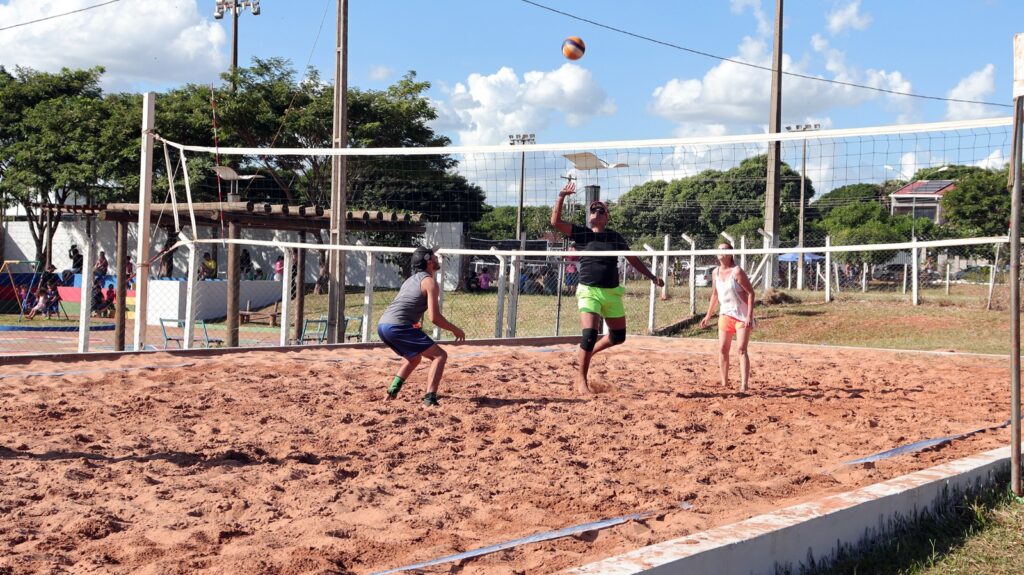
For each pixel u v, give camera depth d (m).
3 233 42.09
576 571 3.14
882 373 11.35
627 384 9.74
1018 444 5.34
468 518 4.43
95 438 6.10
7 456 5.46
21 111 38.19
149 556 3.73
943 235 33.19
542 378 10.03
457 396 8.38
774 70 23.05
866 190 44.31
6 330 23.22
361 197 35.75
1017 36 5.44
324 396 8.16
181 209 17.66
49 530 4.05
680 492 4.93
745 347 9.19
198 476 5.12
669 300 22.89
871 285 30.97
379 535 4.10
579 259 8.84
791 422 7.39
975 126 7.52
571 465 5.62
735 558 3.56
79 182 33.59
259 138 33.91
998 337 16.95
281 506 4.55
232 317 16.25
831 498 4.44
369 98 34.91
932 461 5.83
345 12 16.47
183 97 34.41
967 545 4.44
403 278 33.31
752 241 28.20
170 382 8.95
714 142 8.85
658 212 33.66
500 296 16.28
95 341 20.31
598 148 9.37
